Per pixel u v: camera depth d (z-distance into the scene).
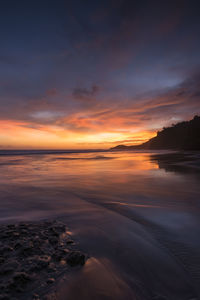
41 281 1.63
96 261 2.04
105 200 4.92
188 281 1.90
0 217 3.47
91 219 3.45
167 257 2.31
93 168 12.78
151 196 5.33
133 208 4.23
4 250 2.08
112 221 3.39
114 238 2.70
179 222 3.44
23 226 2.92
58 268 1.83
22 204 4.43
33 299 1.43
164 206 4.41
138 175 9.34
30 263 1.87
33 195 5.37
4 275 1.65
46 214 3.70
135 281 1.82
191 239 2.80
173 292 1.74
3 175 9.60
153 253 2.37
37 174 9.95
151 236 2.87
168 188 6.36
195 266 2.15
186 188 6.35
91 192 5.82
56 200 4.84
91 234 2.77
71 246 2.33
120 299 1.55
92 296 1.54
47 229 2.82
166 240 2.76
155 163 16.02
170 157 24.78
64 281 1.66
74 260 1.95
